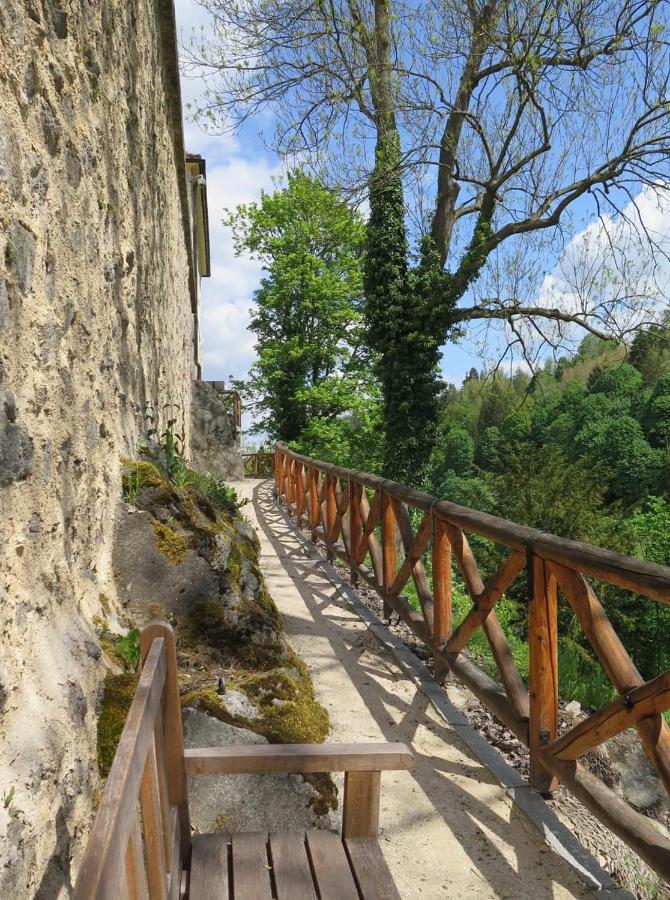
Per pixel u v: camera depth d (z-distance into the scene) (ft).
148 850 4.63
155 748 4.85
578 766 8.27
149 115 17.65
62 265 8.34
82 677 7.20
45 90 7.61
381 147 42.57
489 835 8.54
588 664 18.08
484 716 12.01
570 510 37.78
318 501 26.94
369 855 5.87
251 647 11.45
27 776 5.25
